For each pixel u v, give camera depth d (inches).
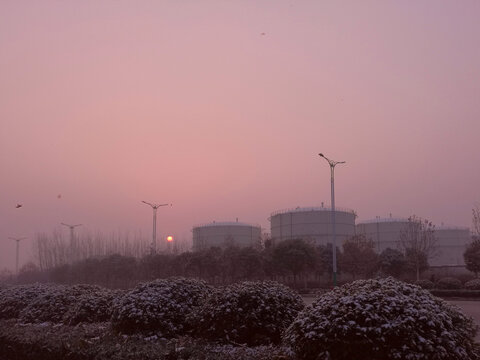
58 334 416.8
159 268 2076.8
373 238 2982.3
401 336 250.1
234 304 361.1
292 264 1894.7
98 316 506.0
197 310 388.5
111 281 2271.2
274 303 366.3
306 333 265.4
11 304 618.8
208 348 330.0
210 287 458.6
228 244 2365.9
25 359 396.2
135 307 411.2
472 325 285.9
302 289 1779.0
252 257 1942.7
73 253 2812.5
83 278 2378.2
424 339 246.5
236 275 1974.7
